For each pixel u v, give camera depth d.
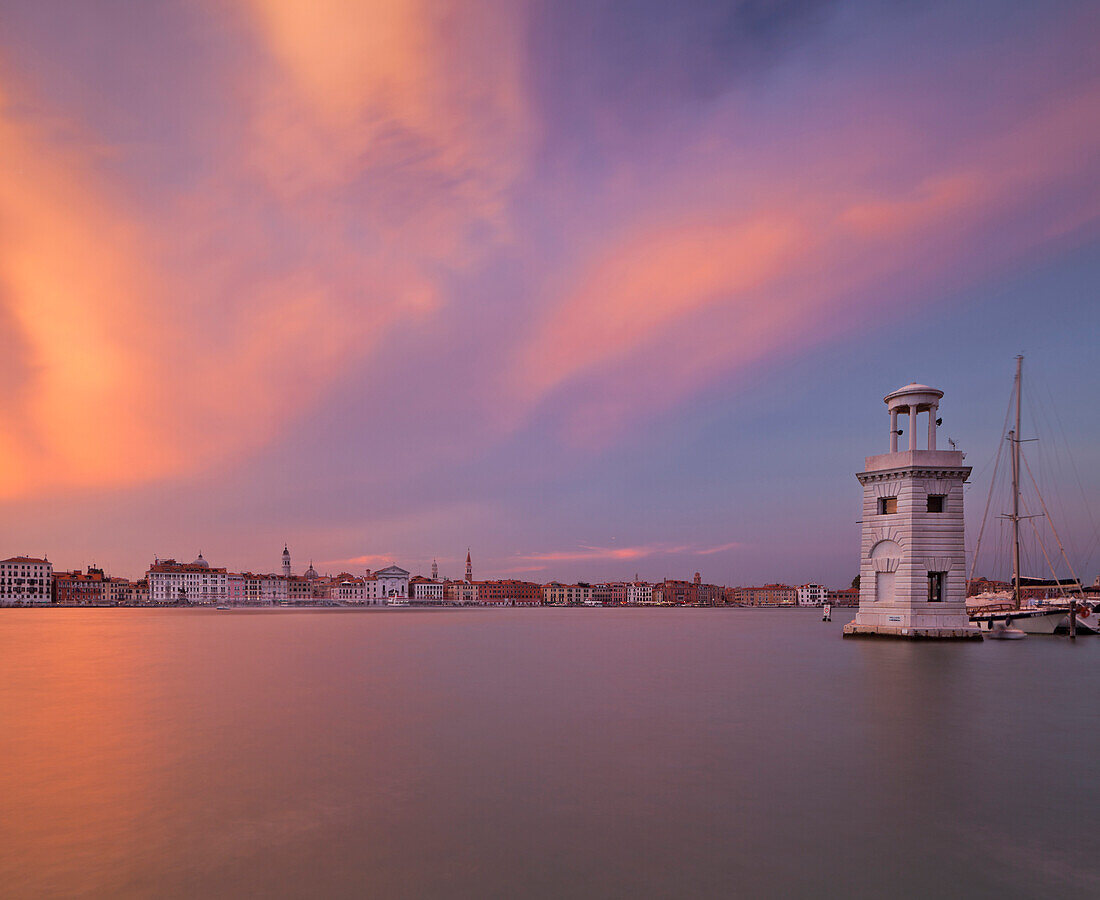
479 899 9.70
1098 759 17.33
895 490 58.56
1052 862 11.14
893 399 59.47
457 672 37.31
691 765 16.72
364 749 18.41
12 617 159.25
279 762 17.08
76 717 23.25
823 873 10.66
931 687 30.34
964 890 10.14
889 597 59.47
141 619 143.00
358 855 11.25
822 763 16.92
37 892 9.92
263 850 11.45
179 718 22.94
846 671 36.78
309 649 55.47
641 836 12.12
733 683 31.91
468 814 13.20
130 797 14.27
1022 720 22.45
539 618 157.12
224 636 75.81
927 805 13.81
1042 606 87.19
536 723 21.95
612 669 38.81
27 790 14.79
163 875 10.50
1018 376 78.94
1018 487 78.19
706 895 9.90
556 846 11.66
